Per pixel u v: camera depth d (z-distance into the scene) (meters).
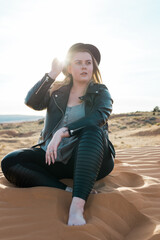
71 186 2.21
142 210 1.86
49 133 2.19
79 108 2.18
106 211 1.74
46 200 1.80
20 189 1.90
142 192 2.16
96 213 1.70
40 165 2.11
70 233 1.45
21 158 1.99
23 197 1.84
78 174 1.67
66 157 2.06
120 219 1.73
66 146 2.05
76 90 2.29
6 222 1.60
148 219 1.70
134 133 22.33
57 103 2.23
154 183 2.43
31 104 2.35
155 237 1.38
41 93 2.32
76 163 1.71
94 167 1.69
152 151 4.96
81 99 2.13
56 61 2.29
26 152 2.04
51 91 2.34
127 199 1.87
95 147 1.72
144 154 4.66
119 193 1.88
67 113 2.19
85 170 1.67
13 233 1.48
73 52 2.28
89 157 1.69
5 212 1.71
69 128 1.84
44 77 2.31
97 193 1.93
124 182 2.62
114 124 36.00
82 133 1.81
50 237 1.43
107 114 2.02
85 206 1.76
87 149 1.71
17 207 1.78
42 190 1.85
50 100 2.32
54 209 1.69
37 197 1.83
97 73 2.43
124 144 16.44
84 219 1.59
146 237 1.41
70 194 1.89
